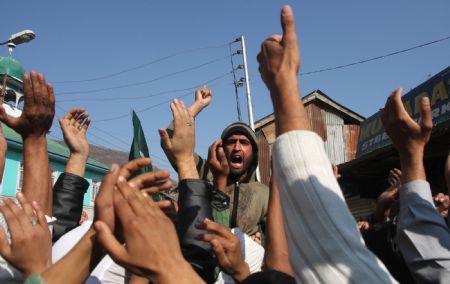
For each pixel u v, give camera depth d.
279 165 1.00
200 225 1.49
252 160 3.25
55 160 18.41
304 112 1.02
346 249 0.91
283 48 1.04
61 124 2.43
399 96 1.39
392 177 2.38
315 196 0.94
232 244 1.48
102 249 1.15
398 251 1.82
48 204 1.87
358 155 9.38
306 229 0.94
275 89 1.03
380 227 2.05
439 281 1.22
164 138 1.77
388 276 0.91
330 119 17.78
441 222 1.30
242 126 3.16
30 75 1.86
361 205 10.62
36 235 1.25
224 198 1.99
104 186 1.14
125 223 0.97
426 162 7.29
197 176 1.77
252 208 2.84
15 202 1.29
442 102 6.56
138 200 1.00
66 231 2.12
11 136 16.14
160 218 1.00
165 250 0.96
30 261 1.22
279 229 1.56
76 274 1.12
